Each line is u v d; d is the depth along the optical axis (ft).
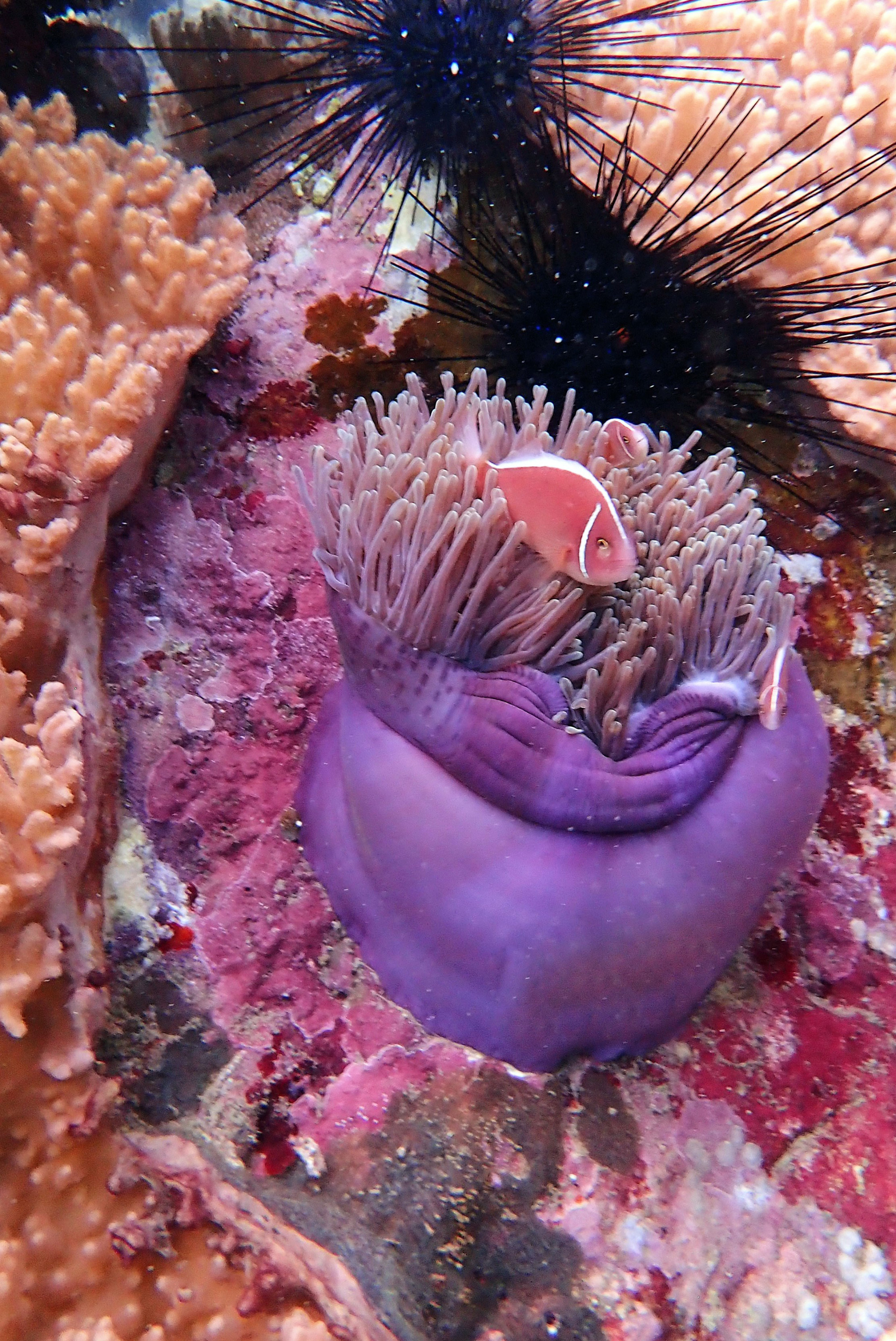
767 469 2.97
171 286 2.72
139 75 3.10
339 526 2.57
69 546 2.56
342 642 2.52
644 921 2.47
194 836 2.64
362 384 2.93
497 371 2.88
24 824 2.38
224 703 2.72
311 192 3.02
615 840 2.48
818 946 2.73
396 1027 2.55
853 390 2.88
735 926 2.53
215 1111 2.52
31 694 2.50
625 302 2.82
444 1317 2.44
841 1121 2.64
